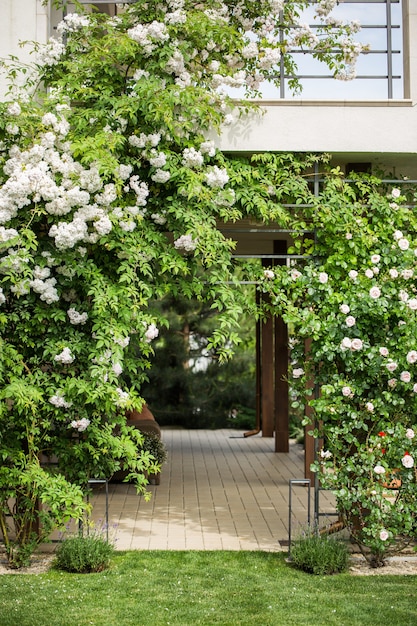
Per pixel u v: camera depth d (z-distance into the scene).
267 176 6.83
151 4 6.93
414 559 6.47
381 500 6.32
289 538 6.41
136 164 6.52
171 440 14.18
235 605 5.23
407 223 6.94
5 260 5.88
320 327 6.56
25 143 6.18
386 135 6.93
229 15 7.50
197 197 6.64
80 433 6.57
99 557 6.02
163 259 6.44
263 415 14.39
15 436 6.27
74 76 6.66
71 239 6.00
